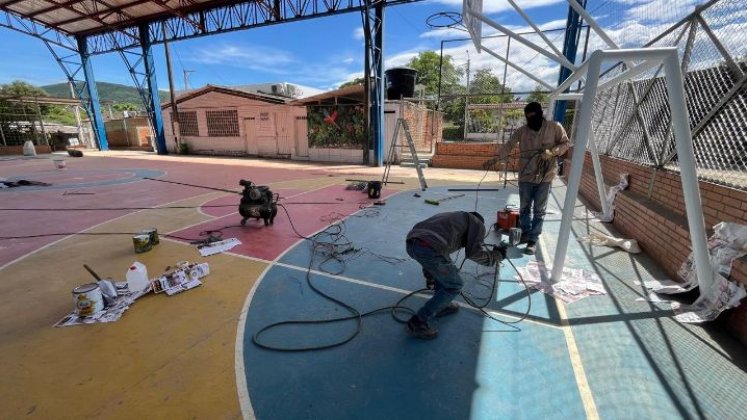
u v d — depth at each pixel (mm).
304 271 3570
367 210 6191
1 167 13375
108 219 5625
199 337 2453
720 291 2510
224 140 18797
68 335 2477
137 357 2236
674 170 3875
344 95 14930
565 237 3137
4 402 1871
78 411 1815
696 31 3664
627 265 3617
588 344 2344
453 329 2545
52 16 17016
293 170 12344
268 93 21984
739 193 2680
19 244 4422
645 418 1763
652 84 4594
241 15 14422
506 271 3537
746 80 2910
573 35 10016
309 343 2391
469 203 6742
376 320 2676
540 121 3857
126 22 17562
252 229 5043
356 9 12062
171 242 4484
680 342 2344
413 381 2033
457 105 24500
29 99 19875
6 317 2730
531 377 2053
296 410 1828
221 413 1809
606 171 6250
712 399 1877
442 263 2262
